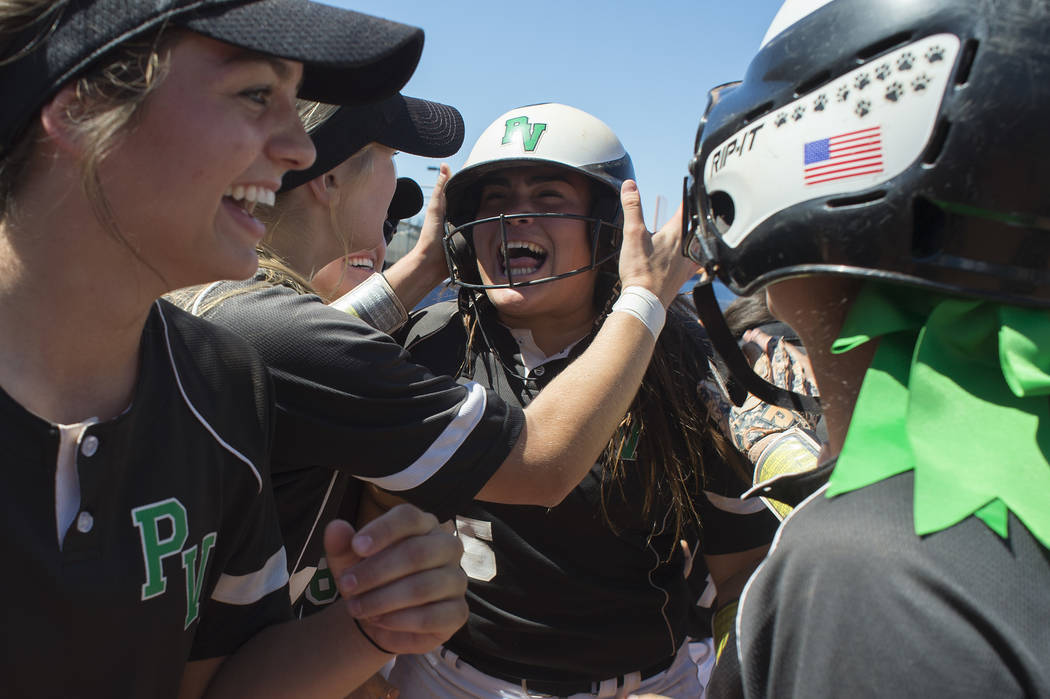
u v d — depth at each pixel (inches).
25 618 27.7
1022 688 21.0
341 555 35.9
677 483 58.9
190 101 28.5
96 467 29.1
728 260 32.4
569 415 47.9
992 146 24.8
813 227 28.0
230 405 36.4
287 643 39.3
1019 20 25.2
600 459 58.6
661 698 50.4
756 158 30.2
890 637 22.1
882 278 26.7
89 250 28.8
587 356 50.9
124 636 30.6
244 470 36.6
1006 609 21.8
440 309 69.2
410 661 66.7
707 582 74.6
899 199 26.1
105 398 31.3
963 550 22.7
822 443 57.2
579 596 60.0
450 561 37.1
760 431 57.5
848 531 24.3
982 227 25.2
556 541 59.8
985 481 23.4
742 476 59.3
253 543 38.7
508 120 63.8
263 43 29.1
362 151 56.1
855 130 27.2
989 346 25.7
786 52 29.8
